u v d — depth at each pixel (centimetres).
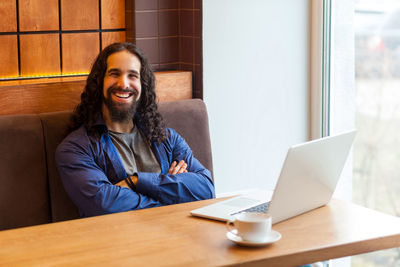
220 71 314
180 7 318
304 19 337
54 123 247
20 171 238
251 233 153
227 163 325
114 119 243
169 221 175
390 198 323
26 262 142
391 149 318
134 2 302
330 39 334
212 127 316
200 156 287
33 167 241
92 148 233
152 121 254
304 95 345
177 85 308
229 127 322
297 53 338
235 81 320
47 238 160
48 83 265
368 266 333
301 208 180
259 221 153
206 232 165
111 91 241
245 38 319
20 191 238
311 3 338
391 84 311
